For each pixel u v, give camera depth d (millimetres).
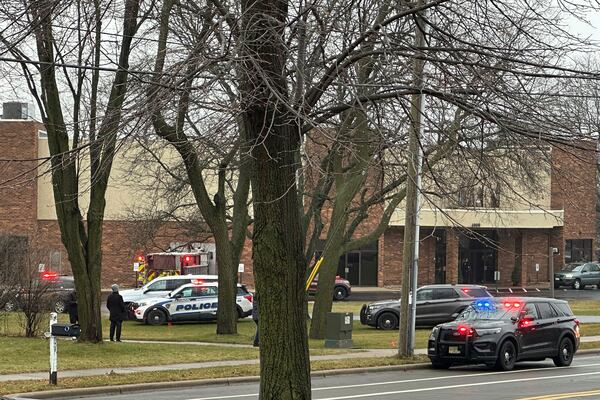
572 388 21047
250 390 21078
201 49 10297
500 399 18719
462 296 39438
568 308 27906
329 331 30703
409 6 10945
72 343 27297
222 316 34438
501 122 10117
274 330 11023
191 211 53344
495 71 10547
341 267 69250
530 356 26281
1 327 32531
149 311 41062
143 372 23062
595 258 76625
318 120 11117
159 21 15484
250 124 10828
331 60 11031
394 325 39188
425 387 21375
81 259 27172
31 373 22547
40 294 30625
